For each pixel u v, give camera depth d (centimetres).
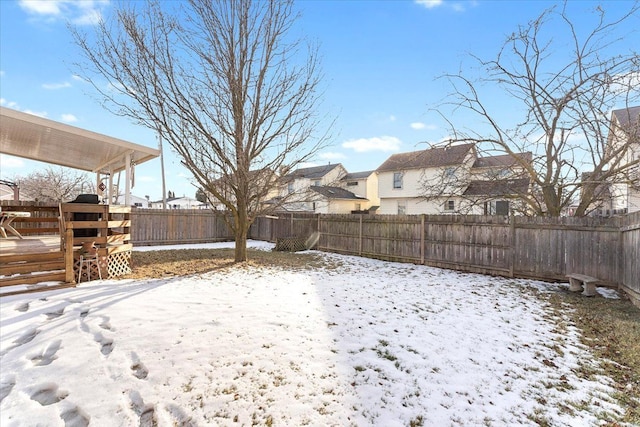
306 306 475
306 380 280
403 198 2319
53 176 2372
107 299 489
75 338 352
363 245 1054
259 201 933
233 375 285
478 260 789
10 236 866
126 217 752
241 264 838
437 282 674
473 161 1623
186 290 551
